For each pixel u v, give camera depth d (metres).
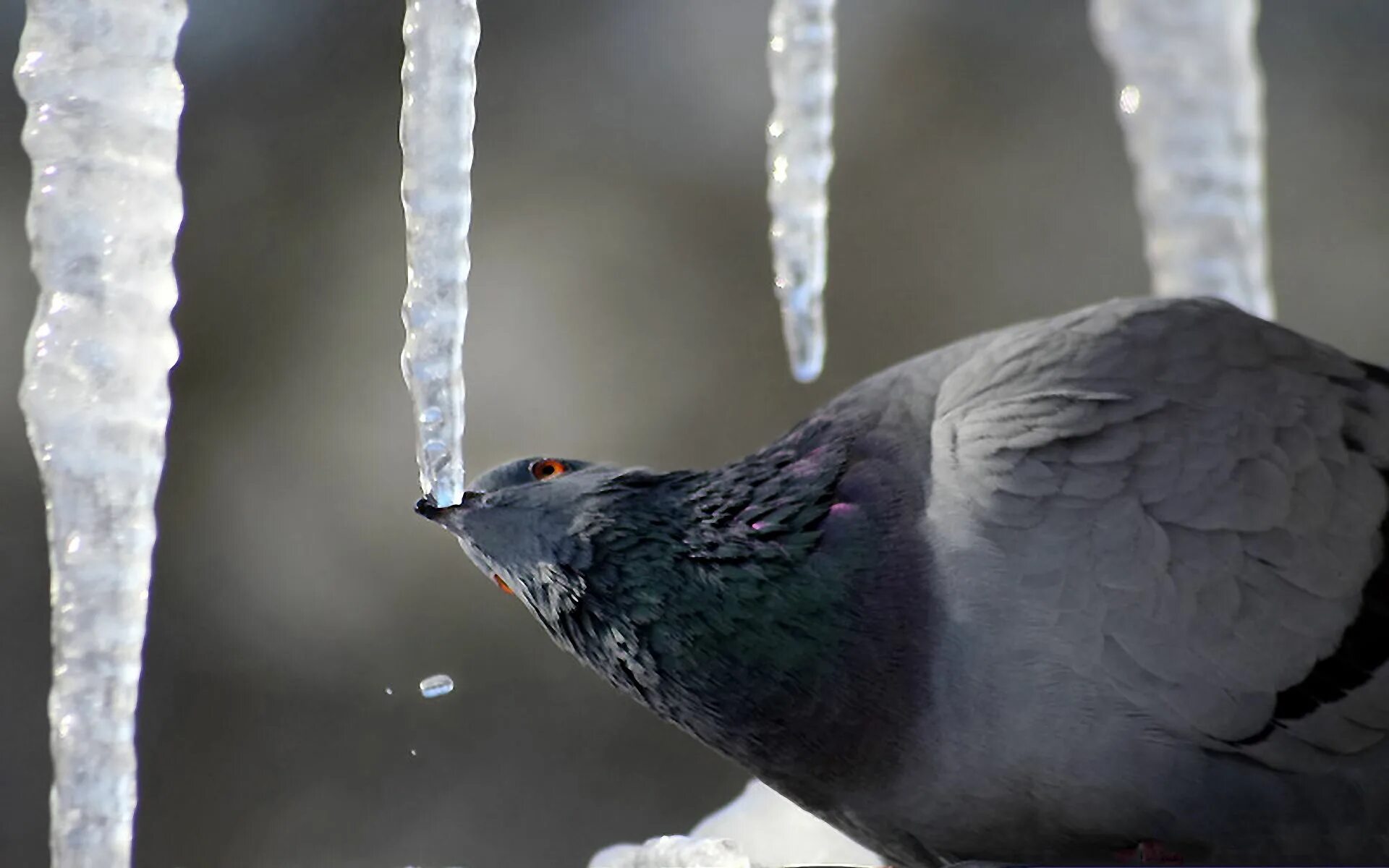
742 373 17.61
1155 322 7.04
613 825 16.41
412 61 6.59
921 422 7.07
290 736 16.36
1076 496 6.57
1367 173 18.05
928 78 18.08
